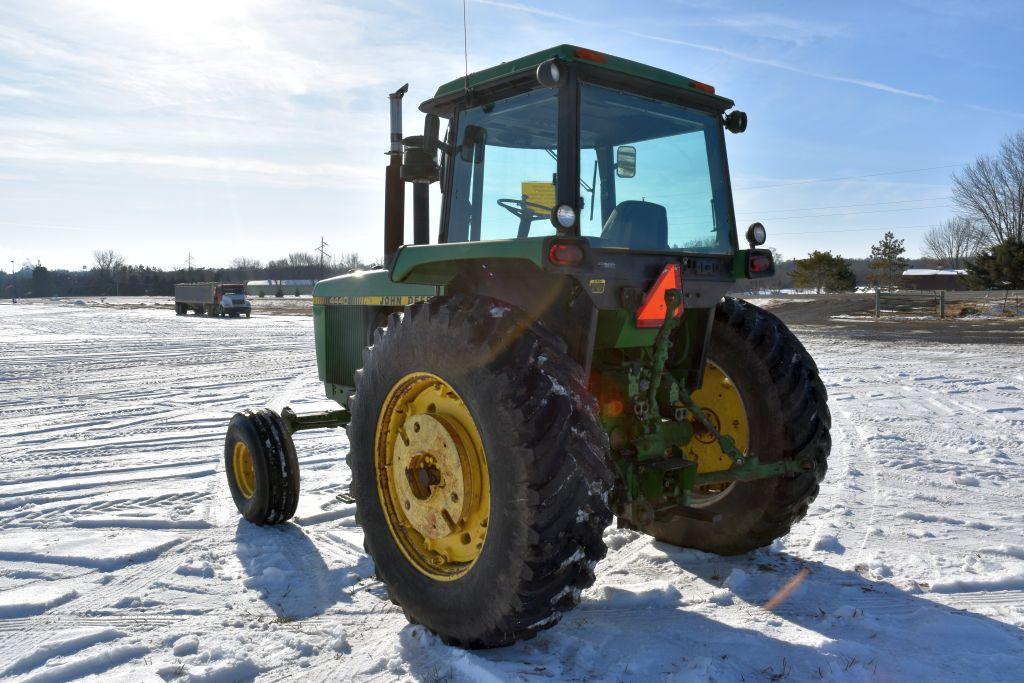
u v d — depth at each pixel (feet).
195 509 15.88
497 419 8.48
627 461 10.20
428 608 9.54
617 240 10.37
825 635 9.39
